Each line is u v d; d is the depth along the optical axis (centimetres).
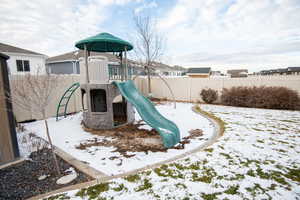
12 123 314
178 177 255
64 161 320
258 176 254
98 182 246
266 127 520
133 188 230
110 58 1469
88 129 541
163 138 383
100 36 542
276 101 835
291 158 312
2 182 252
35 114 670
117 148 386
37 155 347
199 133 485
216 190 224
